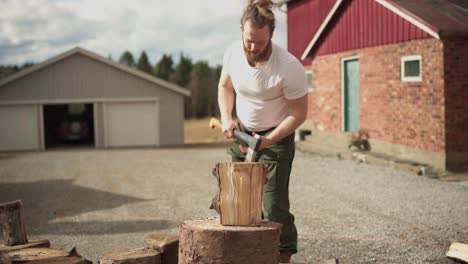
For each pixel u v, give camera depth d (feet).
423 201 27.61
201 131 119.55
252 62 12.62
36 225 26.81
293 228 13.57
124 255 12.48
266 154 13.21
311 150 54.19
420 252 18.47
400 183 33.45
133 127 86.53
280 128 12.69
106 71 85.40
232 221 10.50
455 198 28.04
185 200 31.99
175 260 12.98
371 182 34.32
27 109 84.02
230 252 10.07
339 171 39.81
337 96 54.08
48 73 84.28
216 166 10.55
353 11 49.96
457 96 37.09
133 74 86.02
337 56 53.78
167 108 86.89
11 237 14.87
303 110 12.82
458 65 37.01
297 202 29.04
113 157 63.67
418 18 37.99
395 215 24.68
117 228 25.29
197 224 10.69
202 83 162.71
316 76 59.21
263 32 11.64
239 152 13.71
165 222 26.14
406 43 41.45
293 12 74.38
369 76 47.57
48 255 13.79
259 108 13.14
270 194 13.26
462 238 20.16
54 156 68.59
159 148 79.10
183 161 55.21
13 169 53.42
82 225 26.32
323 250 19.27
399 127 42.83
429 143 38.68
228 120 13.37
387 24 44.11
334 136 54.90
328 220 24.35
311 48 59.11
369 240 20.44
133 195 34.78
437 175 35.88
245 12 11.80
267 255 10.25
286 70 12.50
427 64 38.73
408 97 41.39
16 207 14.87
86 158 63.46
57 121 95.50
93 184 40.73
